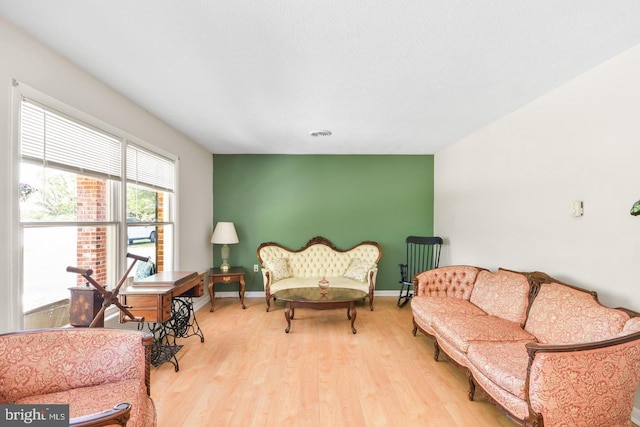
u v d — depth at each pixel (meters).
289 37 1.97
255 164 5.46
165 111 3.33
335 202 5.50
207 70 2.41
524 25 1.85
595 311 2.01
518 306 2.67
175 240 3.98
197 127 3.92
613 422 1.63
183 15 1.75
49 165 2.13
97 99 2.57
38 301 2.12
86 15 1.75
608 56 2.20
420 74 2.48
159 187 3.66
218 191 5.43
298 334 3.63
